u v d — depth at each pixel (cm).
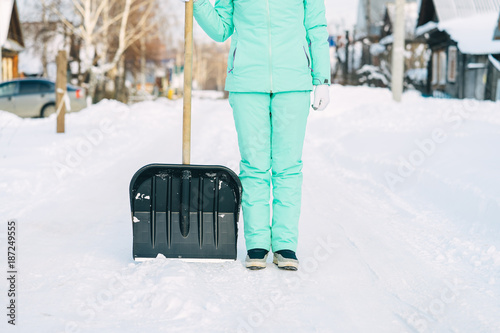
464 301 290
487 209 450
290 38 342
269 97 348
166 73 6831
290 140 348
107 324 246
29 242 395
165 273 299
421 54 3678
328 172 799
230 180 346
